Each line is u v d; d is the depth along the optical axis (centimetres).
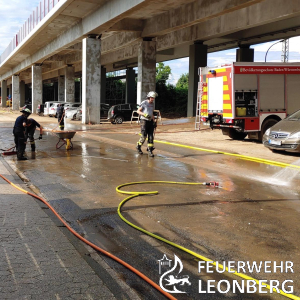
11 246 441
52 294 333
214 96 1596
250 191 759
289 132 1187
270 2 2078
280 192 752
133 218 588
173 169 998
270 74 1532
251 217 589
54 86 8194
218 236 509
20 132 1144
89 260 429
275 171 972
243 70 1495
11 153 1257
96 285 352
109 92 6806
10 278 362
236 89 1491
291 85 1566
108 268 410
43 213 579
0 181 823
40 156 1223
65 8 2456
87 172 953
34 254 421
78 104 4050
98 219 585
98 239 502
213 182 816
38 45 4072
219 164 1074
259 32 2916
